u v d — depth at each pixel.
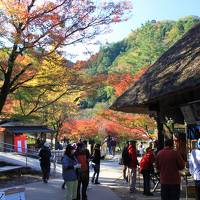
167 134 16.33
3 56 18.28
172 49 17.06
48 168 19.12
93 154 20.25
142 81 16.30
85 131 42.22
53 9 16.66
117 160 36.38
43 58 17.53
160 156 10.44
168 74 14.33
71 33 17.55
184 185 16.19
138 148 36.41
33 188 17.08
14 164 23.11
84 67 19.34
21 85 19.19
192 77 12.02
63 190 16.58
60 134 42.56
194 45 15.01
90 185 19.45
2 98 18.94
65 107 30.36
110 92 34.53
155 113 17.50
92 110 53.09
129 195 16.23
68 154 12.70
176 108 14.81
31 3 16.56
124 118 29.06
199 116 13.11
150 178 16.62
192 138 14.34
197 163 10.74
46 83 19.12
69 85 19.34
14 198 7.10
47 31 16.78
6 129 34.50
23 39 16.50
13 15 15.95
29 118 21.06
